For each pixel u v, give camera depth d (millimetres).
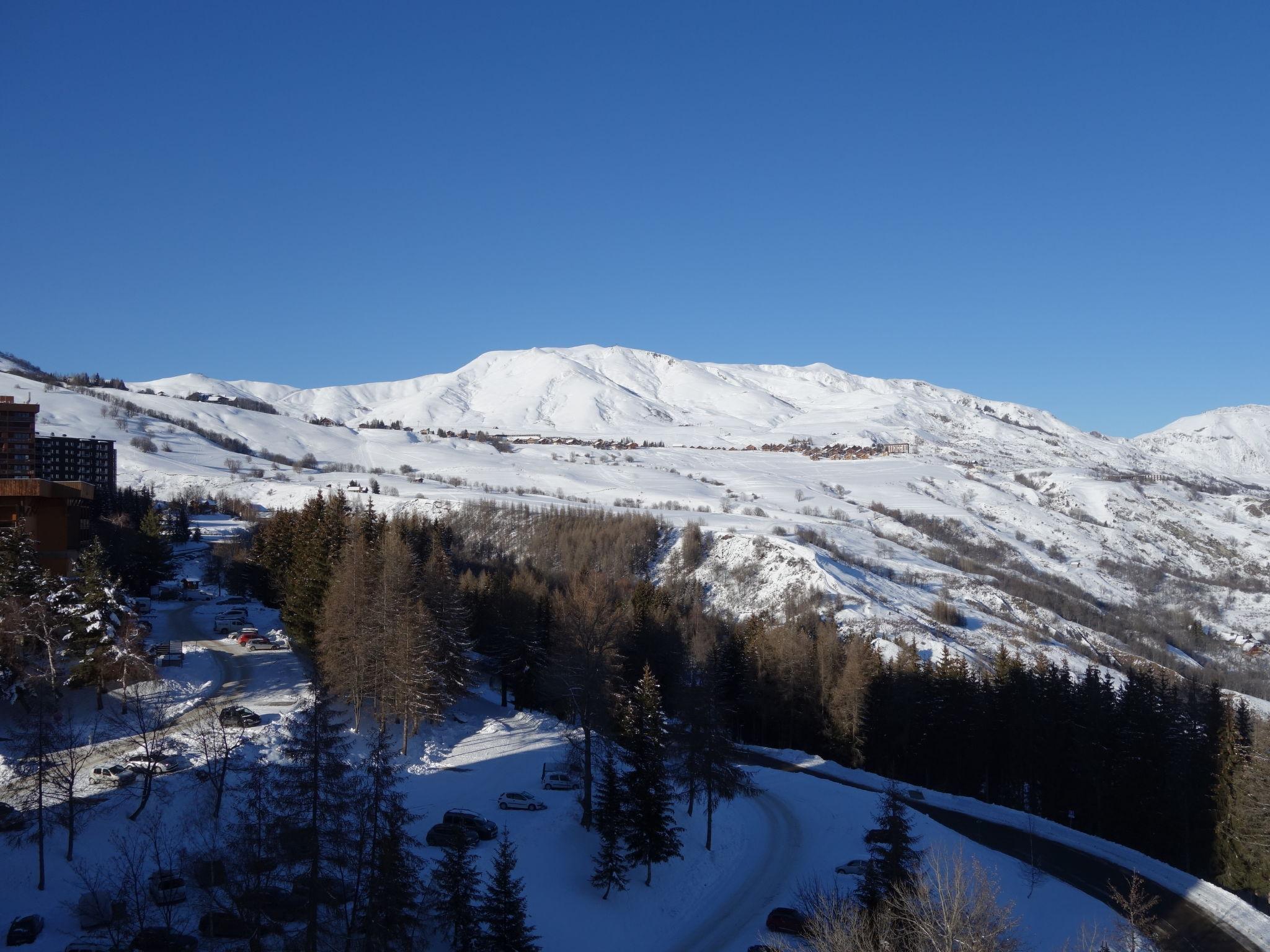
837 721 91062
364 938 38250
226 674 82250
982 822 72750
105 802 50781
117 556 126500
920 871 45844
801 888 54156
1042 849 66438
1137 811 73250
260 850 39750
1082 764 78375
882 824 46125
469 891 41531
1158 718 74750
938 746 87688
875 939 35844
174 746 54875
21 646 66125
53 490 102750
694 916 52156
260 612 116875
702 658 97125
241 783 53719
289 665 85938
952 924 31203
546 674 79875
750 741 105062
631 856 53938
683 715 63188
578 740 67812
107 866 45344
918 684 89938
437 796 61219
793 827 66000
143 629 80188
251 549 137375
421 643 71000
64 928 40625
